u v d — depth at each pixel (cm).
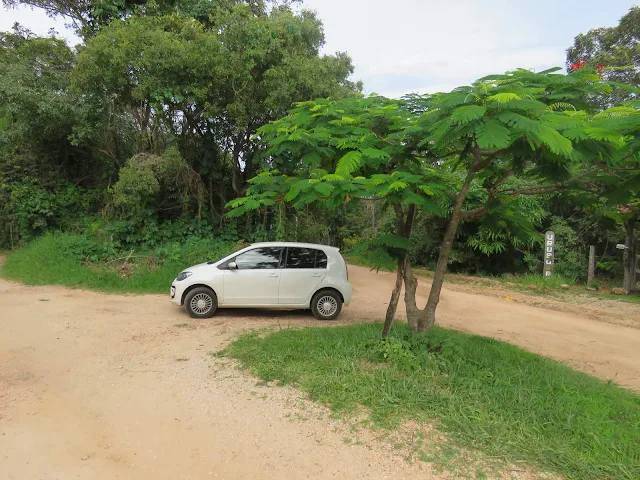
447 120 437
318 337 688
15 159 1564
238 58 1245
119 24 1273
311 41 1440
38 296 1031
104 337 717
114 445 396
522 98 436
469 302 1238
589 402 495
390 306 674
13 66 1359
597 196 595
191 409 462
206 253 1325
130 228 1377
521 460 371
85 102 1362
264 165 1245
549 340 863
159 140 1460
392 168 614
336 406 459
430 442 396
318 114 642
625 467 363
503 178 616
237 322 848
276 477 350
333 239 2234
